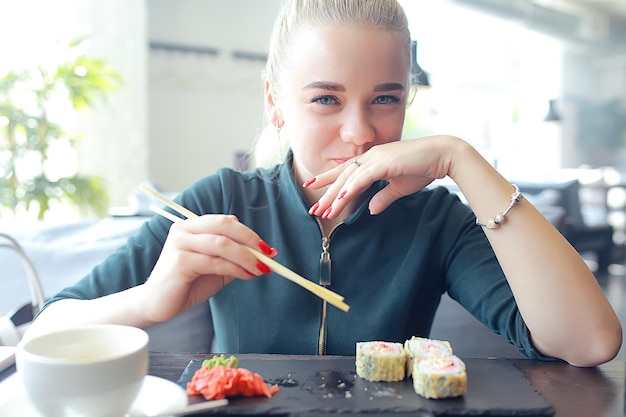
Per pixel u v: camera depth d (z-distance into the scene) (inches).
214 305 40.7
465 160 32.4
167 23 232.7
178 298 29.6
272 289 38.5
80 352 22.7
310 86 33.2
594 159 335.6
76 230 59.1
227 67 243.3
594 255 226.7
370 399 23.8
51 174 143.8
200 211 40.8
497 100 310.8
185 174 238.4
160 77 230.5
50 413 20.4
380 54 32.7
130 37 199.0
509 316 34.0
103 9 194.7
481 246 39.3
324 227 40.9
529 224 31.4
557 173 315.6
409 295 38.7
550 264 30.8
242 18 245.4
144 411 22.4
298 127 34.8
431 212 41.4
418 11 279.9
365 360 26.1
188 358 29.1
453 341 56.4
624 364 30.0
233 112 245.3
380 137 34.9
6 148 132.4
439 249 40.8
